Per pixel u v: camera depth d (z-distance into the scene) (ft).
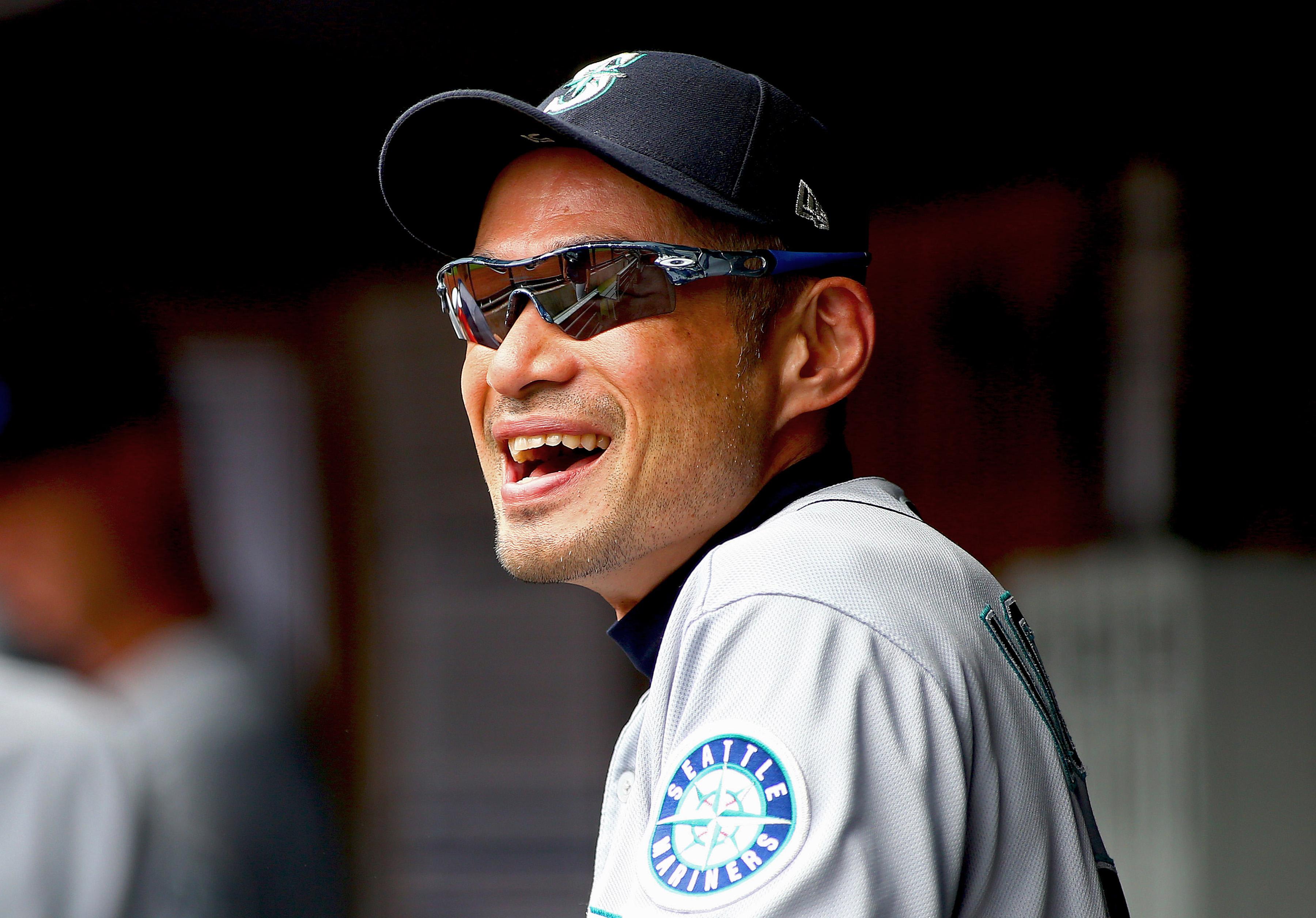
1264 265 45.83
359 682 57.62
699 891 9.87
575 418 14.25
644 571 15.07
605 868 11.89
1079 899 12.12
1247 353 46.14
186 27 50.21
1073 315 48.39
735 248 14.56
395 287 59.57
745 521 14.94
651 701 12.30
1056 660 47.67
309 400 59.41
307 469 58.54
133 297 57.72
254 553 57.36
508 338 14.42
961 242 49.65
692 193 13.92
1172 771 45.34
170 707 26.86
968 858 11.36
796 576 11.49
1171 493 46.60
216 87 54.65
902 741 10.54
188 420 56.80
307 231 59.16
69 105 55.88
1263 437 45.34
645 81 14.73
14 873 24.86
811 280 15.25
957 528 49.83
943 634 11.54
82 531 29.12
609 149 13.69
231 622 30.22
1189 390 46.78
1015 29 46.55
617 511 14.26
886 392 50.65
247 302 59.11
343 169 58.13
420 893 52.80
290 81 54.03
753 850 9.85
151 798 26.11
